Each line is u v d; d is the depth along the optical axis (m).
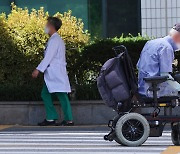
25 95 35.50
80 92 35.06
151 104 25.00
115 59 24.84
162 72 24.89
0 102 35.09
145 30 42.28
